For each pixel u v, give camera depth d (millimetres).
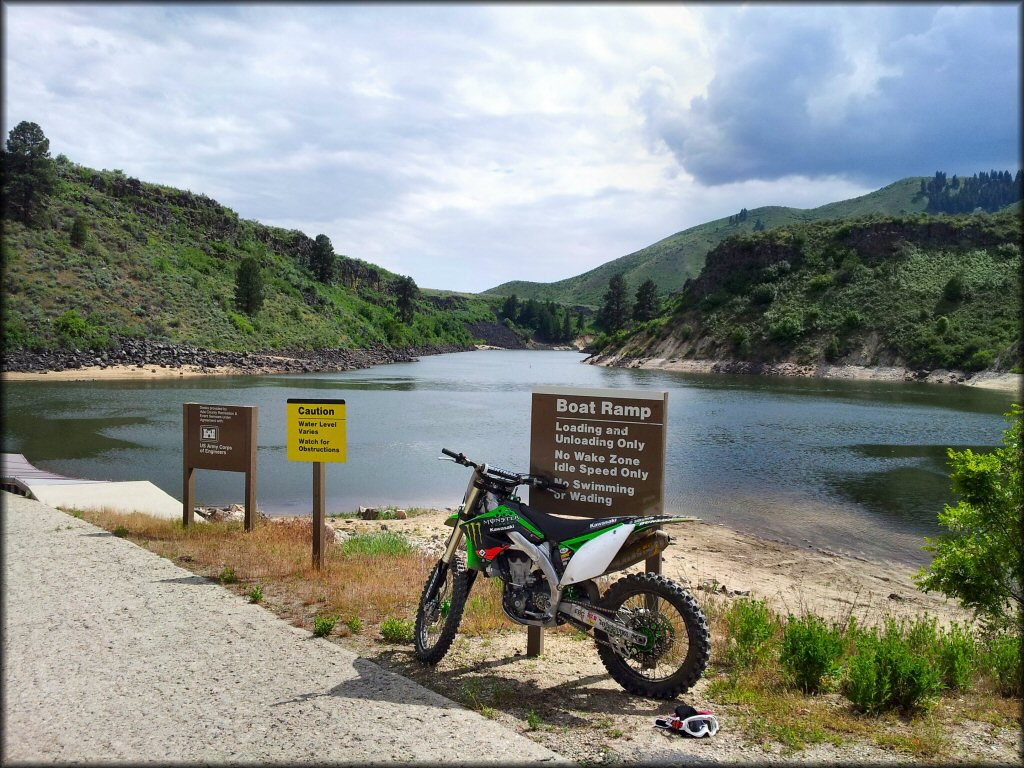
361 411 42375
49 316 73125
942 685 4418
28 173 90688
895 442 30766
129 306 83875
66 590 6613
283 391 54406
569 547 4508
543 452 5465
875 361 91875
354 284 185750
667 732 3865
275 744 3650
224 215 132625
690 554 12906
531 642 5223
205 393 51156
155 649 5102
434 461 25125
